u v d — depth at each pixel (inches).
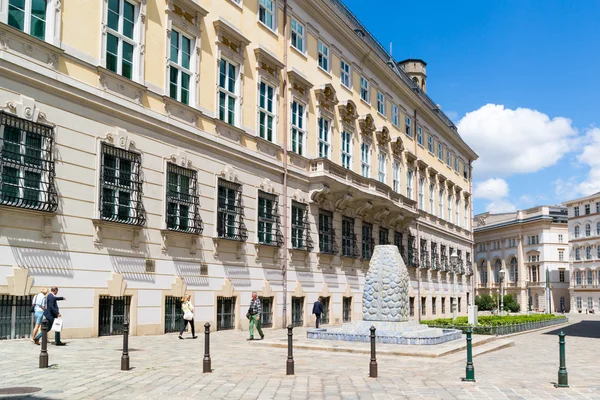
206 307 864.9
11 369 433.1
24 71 609.3
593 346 886.4
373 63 1540.4
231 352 620.7
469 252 2456.9
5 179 588.1
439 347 658.2
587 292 3735.2
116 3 748.6
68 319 639.1
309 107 1219.9
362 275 1408.7
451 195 2261.3
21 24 620.7
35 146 621.6
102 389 376.2
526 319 1378.0
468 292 2383.1
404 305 786.2
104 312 695.1
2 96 586.6
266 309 1031.6
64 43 661.9
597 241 3678.6
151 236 767.7
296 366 524.7
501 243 4409.5
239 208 959.6
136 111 753.6
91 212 676.7
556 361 639.8
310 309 1165.7
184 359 539.5
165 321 789.2
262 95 1069.8
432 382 449.1
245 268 967.6
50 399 340.2
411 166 1819.6
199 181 869.2
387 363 555.8
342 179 1248.2
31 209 594.9
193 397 364.8
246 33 1019.3
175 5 842.8
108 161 711.1
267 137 1075.3
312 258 1189.7
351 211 1369.3
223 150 926.4
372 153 1524.4
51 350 544.1
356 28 1499.8
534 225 4104.3
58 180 637.9
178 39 857.5
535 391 421.1
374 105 1565.0
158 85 802.2
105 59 713.6
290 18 1175.0
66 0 668.7
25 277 590.9
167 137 810.8
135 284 733.3
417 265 1770.4
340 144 1344.7
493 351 737.6
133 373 443.8
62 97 652.7
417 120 1910.7
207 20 914.1
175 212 816.3
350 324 813.2
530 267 4138.8
